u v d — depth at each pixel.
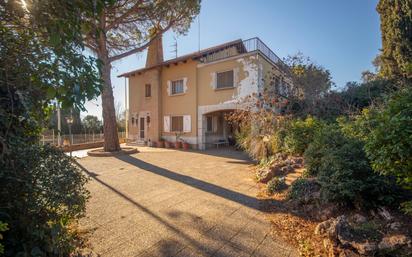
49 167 2.47
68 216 2.57
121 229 3.63
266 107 10.62
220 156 11.48
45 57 1.91
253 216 4.12
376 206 3.47
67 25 1.75
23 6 1.71
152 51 16.97
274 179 5.60
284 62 13.58
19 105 2.22
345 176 3.68
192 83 14.92
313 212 3.98
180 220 3.97
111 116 12.41
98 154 11.57
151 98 17.05
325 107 11.01
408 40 11.54
